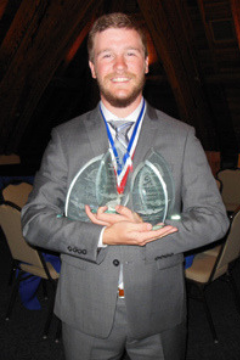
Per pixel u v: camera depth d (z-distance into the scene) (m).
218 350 2.34
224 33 7.12
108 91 0.93
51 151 0.99
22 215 0.99
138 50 0.93
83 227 0.88
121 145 0.95
